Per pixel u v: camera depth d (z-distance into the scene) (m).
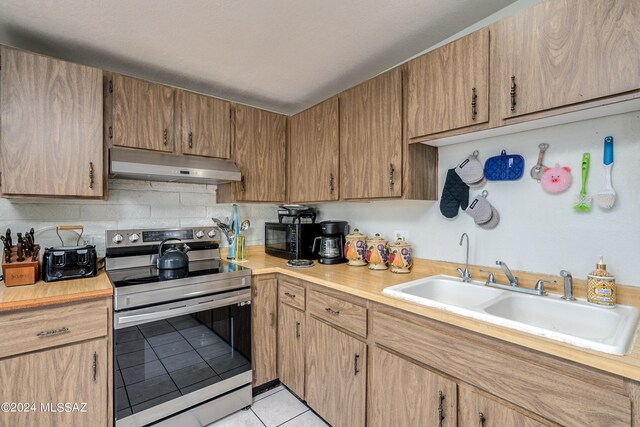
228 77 2.13
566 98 1.09
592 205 1.30
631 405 0.77
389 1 1.39
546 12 1.14
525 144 1.49
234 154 2.25
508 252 1.56
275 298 2.12
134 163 1.76
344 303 1.61
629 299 1.20
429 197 1.80
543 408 0.91
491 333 1.01
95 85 1.70
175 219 2.32
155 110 1.92
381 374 1.41
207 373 1.78
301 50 1.79
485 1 1.40
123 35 1.62
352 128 1.97
